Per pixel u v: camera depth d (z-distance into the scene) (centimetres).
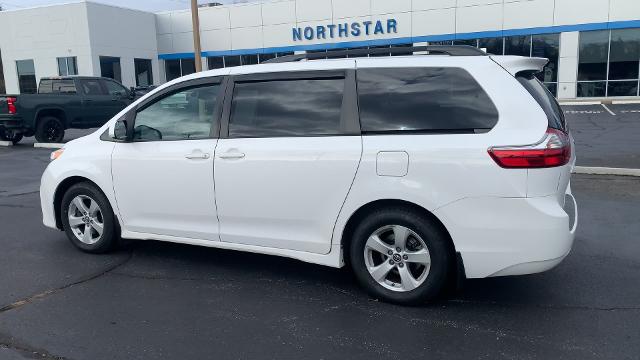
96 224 547
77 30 3006
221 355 348
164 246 580
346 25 2992
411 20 2861
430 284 404
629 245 558
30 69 3203
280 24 3148
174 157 484
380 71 426
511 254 380
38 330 383
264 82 461
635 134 1460
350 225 434
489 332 376
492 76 396
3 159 1315
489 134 383
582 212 688
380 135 411
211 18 3312
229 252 559
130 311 416
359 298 438
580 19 2595
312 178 428
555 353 346
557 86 2700
